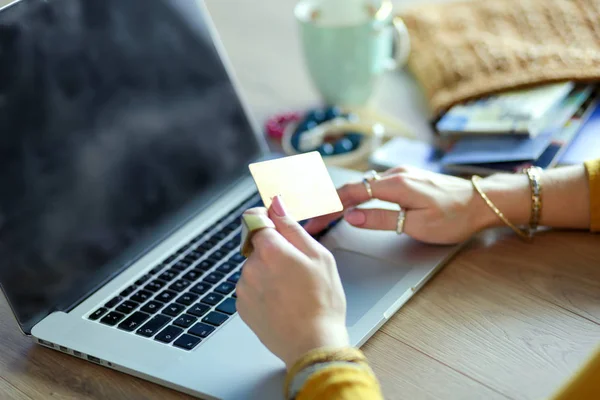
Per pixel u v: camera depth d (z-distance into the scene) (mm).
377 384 591
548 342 694
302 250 670
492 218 851
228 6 1576
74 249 814
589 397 554
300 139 1090
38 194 793
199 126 965
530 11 1250
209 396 656
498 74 1103
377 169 1036
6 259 759
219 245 878
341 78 1128
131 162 884
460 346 702
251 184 994
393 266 816
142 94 907
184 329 743
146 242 880
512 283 784
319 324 618
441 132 1040
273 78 1305
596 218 843
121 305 792
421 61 1227
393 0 1487
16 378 723
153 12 934
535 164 953
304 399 573
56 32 829
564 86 1048
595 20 1189
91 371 719
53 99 818
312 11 1172
